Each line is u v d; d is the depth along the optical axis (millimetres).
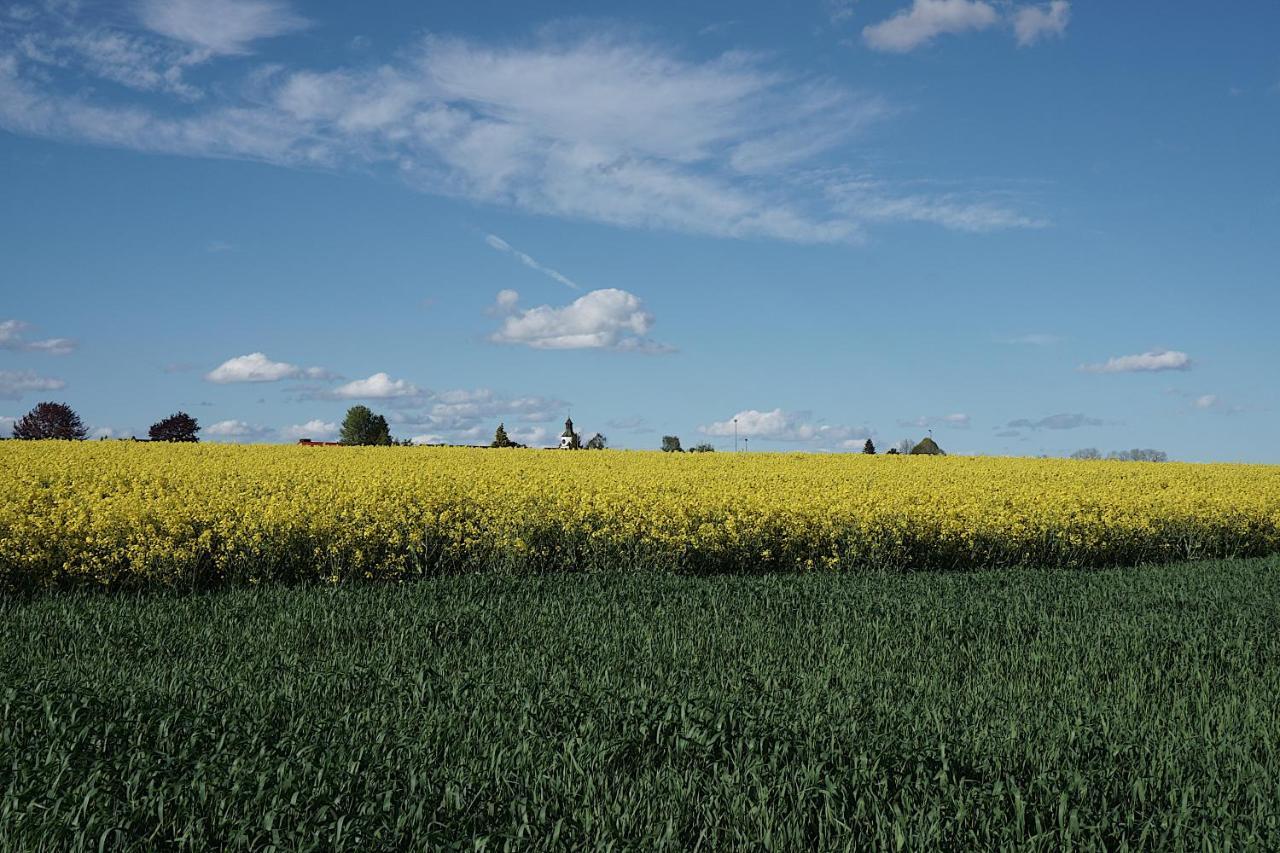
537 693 7234
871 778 5598
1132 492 23484
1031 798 5469
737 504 17719
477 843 4695
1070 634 10617
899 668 9156
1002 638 10648
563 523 15727
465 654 9258
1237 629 11203
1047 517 18688
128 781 5301
